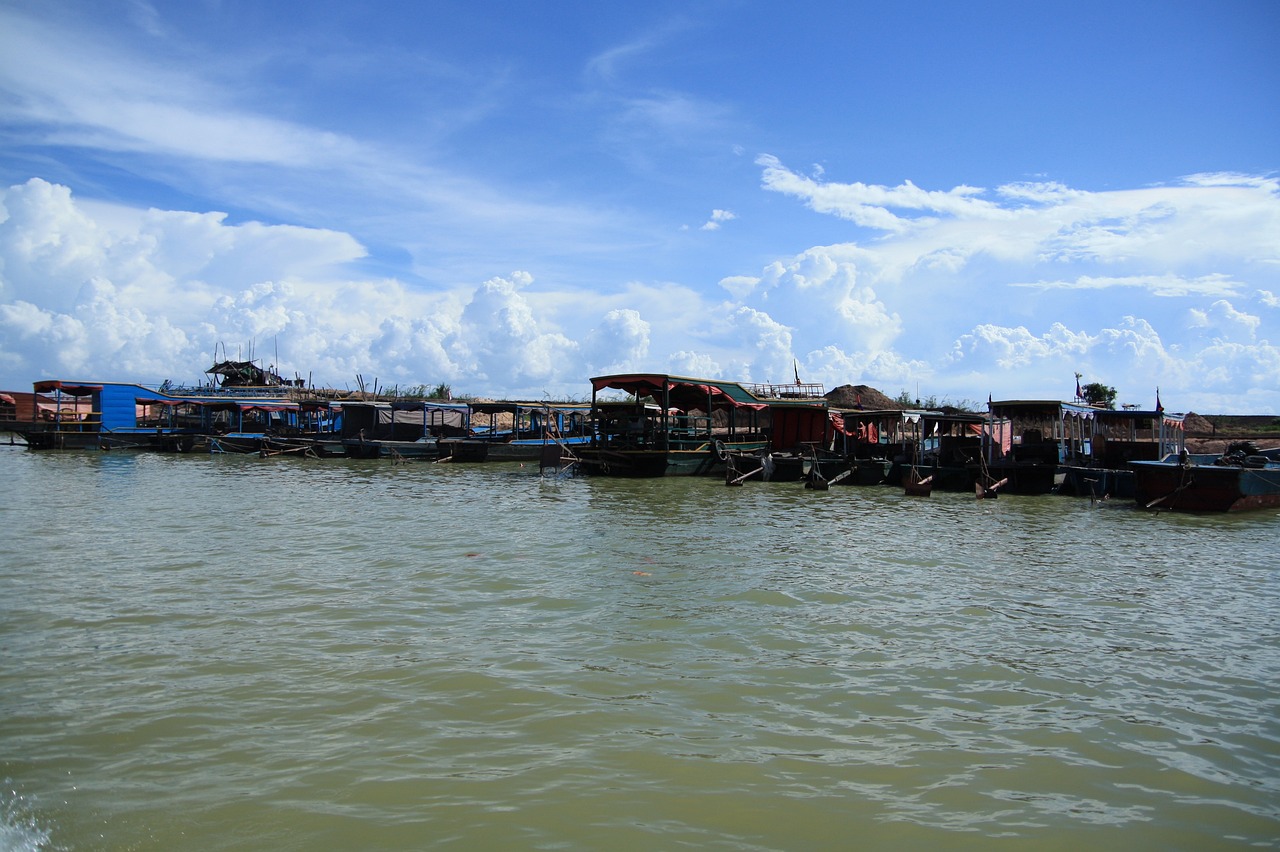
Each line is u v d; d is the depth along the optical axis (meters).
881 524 23.73
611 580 15.30
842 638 11.80
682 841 6.46
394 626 12.01
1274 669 10.73
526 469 43.38
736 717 8.83
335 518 23.25
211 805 6.86
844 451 41.66
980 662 10.83
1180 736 8.58
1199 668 10.73
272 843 6.34
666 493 31.61
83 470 39.84
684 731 8.44
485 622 12.30
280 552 17.70
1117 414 33.97
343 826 6.57
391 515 24.05
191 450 54.97
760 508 27.20
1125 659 11.08
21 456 49.81
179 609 12.80
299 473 39.91
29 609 12.72
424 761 7.67
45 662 10.25
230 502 26.86
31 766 7.49
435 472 41.31
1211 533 22.52
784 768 7.67
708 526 22.55
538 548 18.58
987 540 20.89
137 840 6.34
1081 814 6.98
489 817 6.73
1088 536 21.78
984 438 34.31
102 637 11.30
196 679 9.71
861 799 7.15
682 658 10.75
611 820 6.72
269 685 9.53
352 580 15.02
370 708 8.88
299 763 7.60
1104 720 8.96
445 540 19.52
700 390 41.50
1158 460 33.38
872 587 15.12
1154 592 15.04
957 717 8.97
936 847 6.45
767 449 43.22
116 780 7.25
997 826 6.78
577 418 53.91
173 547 18.19
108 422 56.22
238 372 82.62
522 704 9.05
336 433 56.16
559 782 7.32
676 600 13.86
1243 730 8.74
